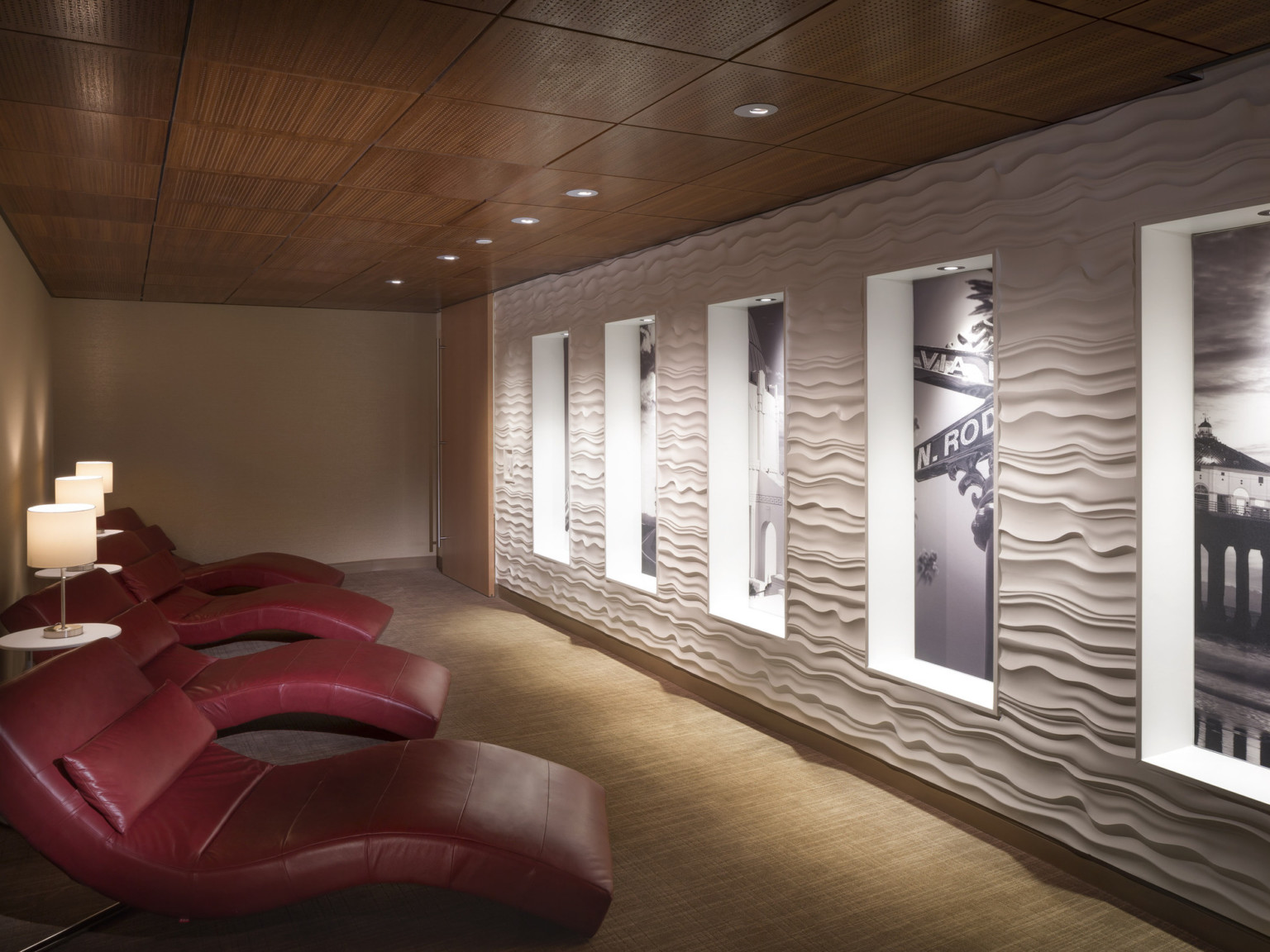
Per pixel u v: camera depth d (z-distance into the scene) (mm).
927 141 3605
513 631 7324
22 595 6184
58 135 3502
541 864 2838
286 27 2516
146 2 2336
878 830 3760
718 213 4938
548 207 4773
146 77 2891
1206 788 2902
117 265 6707
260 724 5020
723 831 3758
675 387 5730
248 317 9453
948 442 4230
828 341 4488
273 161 3881
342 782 3201
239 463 9477
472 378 8984
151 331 9039
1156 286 3090
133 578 6141
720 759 4555
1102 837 3254
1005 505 3600
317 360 9781
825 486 4551
